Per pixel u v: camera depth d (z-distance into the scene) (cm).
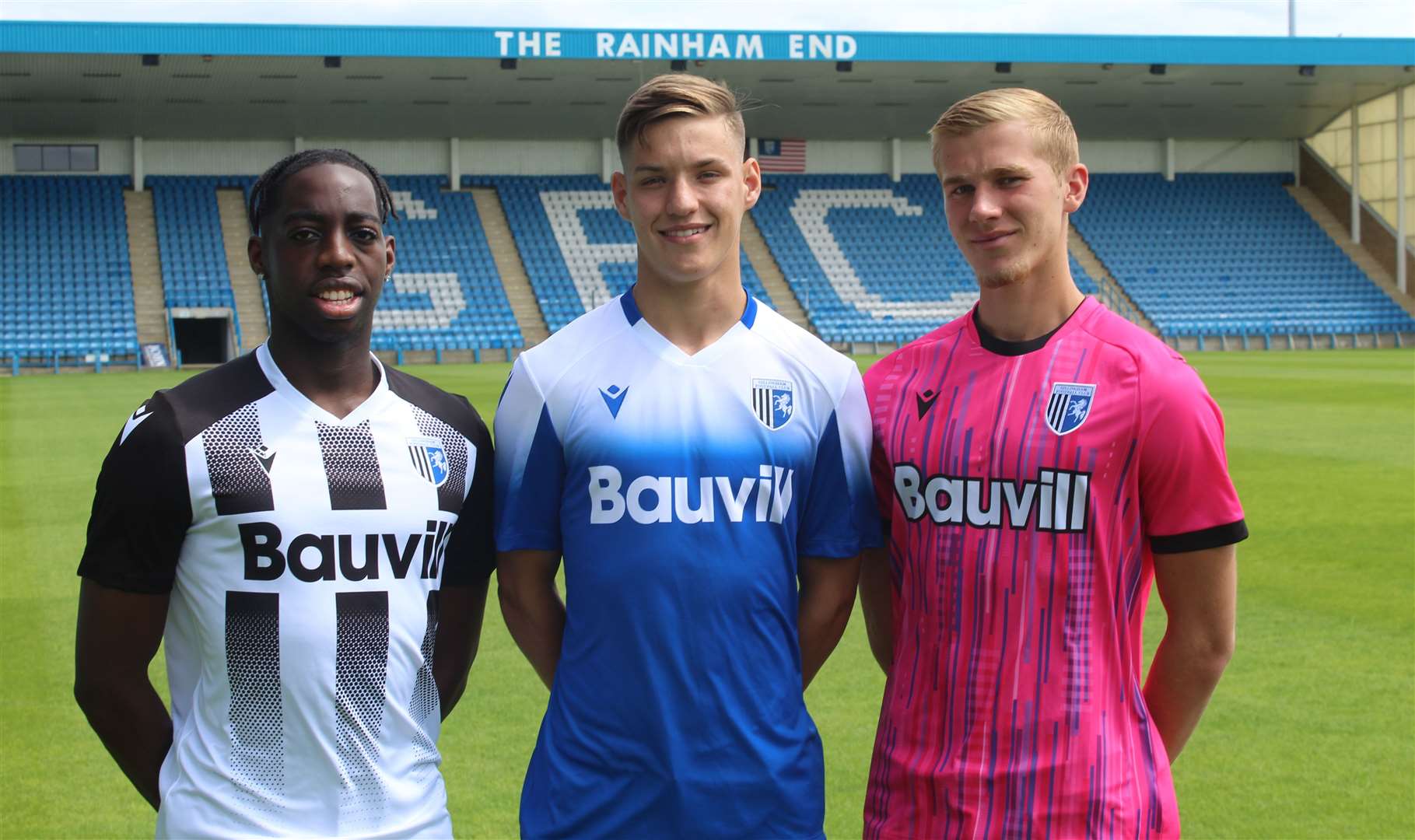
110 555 185
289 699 184
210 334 2639
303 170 187
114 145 2645
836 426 209
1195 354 2430
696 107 195
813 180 2983
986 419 196
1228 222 2969
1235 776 309
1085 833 189
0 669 403
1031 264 194
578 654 201
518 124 2717
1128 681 195
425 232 2669
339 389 193
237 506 183
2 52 1989
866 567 227
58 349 2178
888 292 2688
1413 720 346
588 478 201
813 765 204
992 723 193
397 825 189
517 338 2423
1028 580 192
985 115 193
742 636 198
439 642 211
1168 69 2431
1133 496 192
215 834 182
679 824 194
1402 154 2734
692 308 203
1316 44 2397
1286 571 527
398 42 2106
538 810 200
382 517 189
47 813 293
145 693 193
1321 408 1234
